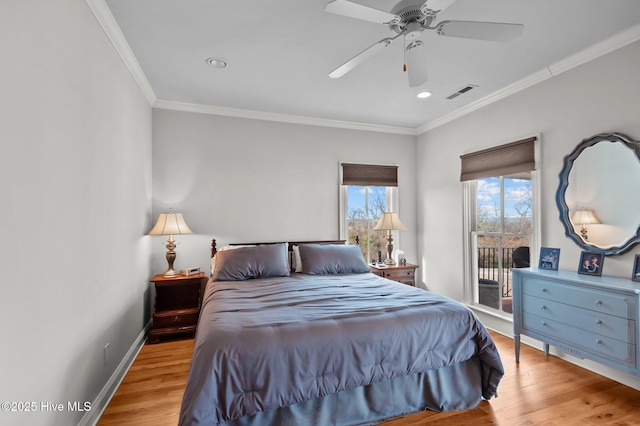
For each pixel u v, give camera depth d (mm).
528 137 2980
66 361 1516
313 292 2508
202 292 3684
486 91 3307
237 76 2953
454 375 2066
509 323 3236
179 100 3553
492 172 3396
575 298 2260
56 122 1439
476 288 3768
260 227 3955
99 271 1928
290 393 1590
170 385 2279
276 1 1914
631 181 2256
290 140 4125
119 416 1906
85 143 1739
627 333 1964
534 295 2557
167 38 2312
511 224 3305
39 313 1295
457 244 3943
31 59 1254
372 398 1868
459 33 1720
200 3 1930
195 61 2668
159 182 3572
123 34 2242
